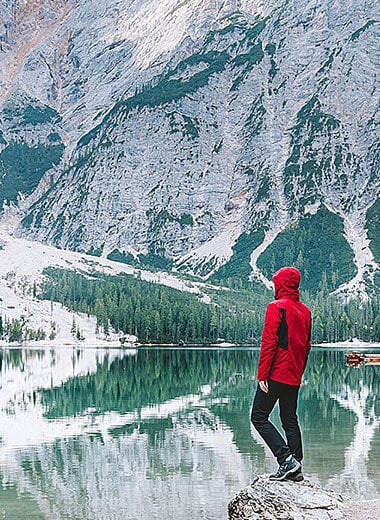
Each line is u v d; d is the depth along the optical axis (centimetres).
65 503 3494
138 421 6259
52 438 5378
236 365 15100
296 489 2419
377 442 4941
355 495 3450
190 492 3669
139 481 3922
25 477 4047
